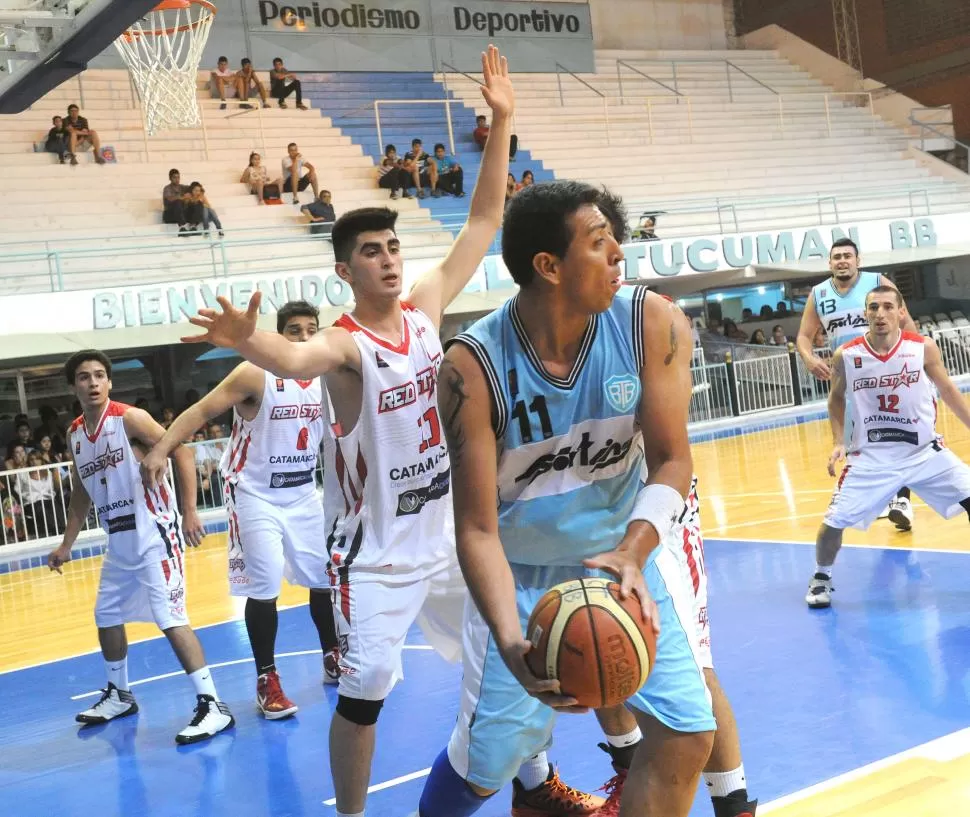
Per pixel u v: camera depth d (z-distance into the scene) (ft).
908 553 23.35
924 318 75.36
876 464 19.35
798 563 23.72
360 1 77.92
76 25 23.67
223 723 16.11
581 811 11.24
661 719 7.76
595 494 8.12
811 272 64.59
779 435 51.90
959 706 13.39
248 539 16.67
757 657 16.70
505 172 12.71
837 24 91.97
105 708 17.60
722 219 72.95
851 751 12.25
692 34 95.76
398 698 16.83
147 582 16.53
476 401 7.48
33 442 48.57
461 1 81.82
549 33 85.10
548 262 7.09
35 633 26.48
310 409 17.12
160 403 58.18
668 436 7.58
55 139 58.59
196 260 56.65
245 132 66.69
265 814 12.57
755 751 12.61
